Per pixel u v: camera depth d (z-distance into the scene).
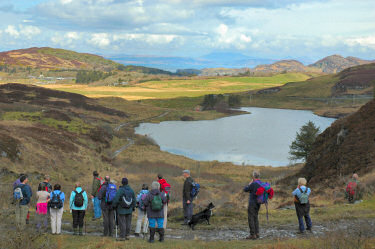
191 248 8.70
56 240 9.98
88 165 49.28
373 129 27.94
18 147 39.97
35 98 133.00
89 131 79.00
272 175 54.03
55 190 11.12
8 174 30.23
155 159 66.75
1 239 9.01
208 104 189.62
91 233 11.81
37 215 11.14
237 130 115.50
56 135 59.53
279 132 110.12
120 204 10.16
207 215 12.20
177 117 151.50
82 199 11.48
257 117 158.00
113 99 190.12
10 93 133.88
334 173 26.72
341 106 193.75
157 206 9.59
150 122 136.50
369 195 14.89
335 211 13.19
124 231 10.20
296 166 59.50
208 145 87.62
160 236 9.86
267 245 8.18
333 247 7.46
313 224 11.30
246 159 71.88
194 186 12.71
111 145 78.31
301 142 56.66
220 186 42.56
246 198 24.30
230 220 13.02
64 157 47.00
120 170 53.78
